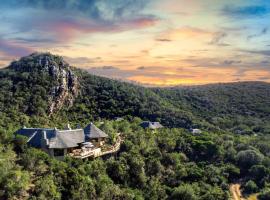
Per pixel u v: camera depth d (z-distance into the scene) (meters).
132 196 59.00
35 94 137.50
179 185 72.50
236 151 100.12
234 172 88.50
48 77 148.25
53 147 61.28
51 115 136.38
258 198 79.25
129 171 66.50
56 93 144.88
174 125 147.38
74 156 61.25
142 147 77.50
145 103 159.88
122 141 78.44
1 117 108.50
